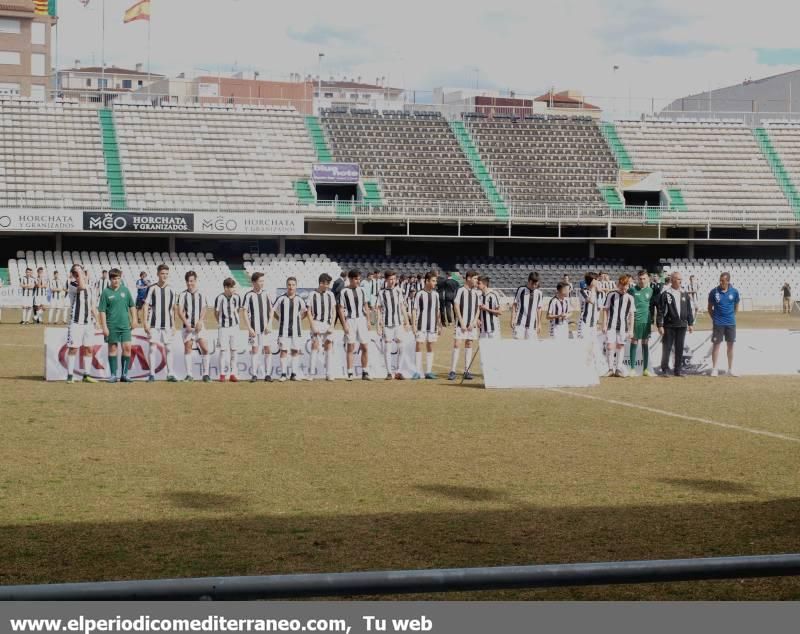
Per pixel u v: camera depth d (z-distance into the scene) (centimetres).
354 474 1066
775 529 836
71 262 4744
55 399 1673
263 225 4975
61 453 1172
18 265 4681
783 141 6103
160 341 2011
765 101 6894
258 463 1123
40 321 3853
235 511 893
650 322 2202
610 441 1294
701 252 5894
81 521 852
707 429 1401
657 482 1034
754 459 1168
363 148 5662
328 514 885
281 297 2027
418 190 5491
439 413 1554
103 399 1684
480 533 820
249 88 7419
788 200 5741
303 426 1405
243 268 5097
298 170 5444
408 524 851
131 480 1023
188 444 1244
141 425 1398
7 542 782
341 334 2131
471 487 1005
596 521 866
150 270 4772
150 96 6950
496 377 1931
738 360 2255
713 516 886
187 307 2008
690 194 5703
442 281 3831
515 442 1282
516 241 5575
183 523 847
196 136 5506
